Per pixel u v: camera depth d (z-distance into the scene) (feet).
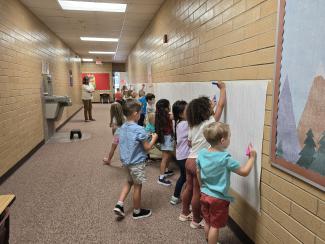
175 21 13.37
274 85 5.24
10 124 12.21
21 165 13.41
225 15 7.55
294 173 4.71
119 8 17.54
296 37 4.56
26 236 7.14
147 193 9.90
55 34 25.38
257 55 5.94
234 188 7.25
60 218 8.09
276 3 5.21
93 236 7.16
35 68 17.30
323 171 4.04
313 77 4.19
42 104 18.30
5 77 11.84
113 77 58.80
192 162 7.14
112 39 29.89
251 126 6.20
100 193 9.92
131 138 7.70
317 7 4.06
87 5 16.72
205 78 9.28
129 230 7.44
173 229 7.48
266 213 5.75
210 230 5.96
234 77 7.07
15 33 13.62
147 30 22.99
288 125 4.84
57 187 10.50
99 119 31.12
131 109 7.81
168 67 15.08
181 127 8.46
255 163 6.07
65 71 30.76
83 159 14.43
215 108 8.23
